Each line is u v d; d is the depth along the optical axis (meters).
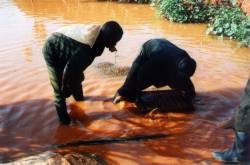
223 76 7.51
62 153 4.97
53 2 15.95
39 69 7.87
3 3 15.94
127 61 8.44
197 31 11.16
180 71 5.52
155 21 12.36
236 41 10.13
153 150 5.03
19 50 9.19
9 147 5.13
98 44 5.52
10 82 7.20
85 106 6.31
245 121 4.51
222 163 4.71
